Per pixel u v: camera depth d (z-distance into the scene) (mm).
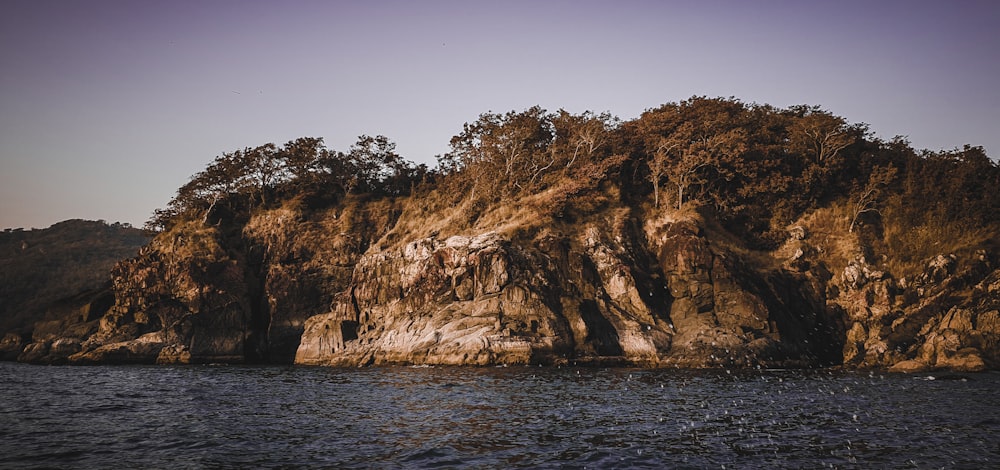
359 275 90500
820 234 91750
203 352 90688
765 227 94188
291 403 42312
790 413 37250
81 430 33094
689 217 87125
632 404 40781
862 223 92312
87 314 102188
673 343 75250
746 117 103750
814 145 99938
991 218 84375
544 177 99312
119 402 43188
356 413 38031
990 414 36812
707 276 80438
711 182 95625
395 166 122125
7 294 170500
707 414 36938
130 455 27766
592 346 74125
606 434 31531
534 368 67500
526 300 74812
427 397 44562
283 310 96500
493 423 34500
